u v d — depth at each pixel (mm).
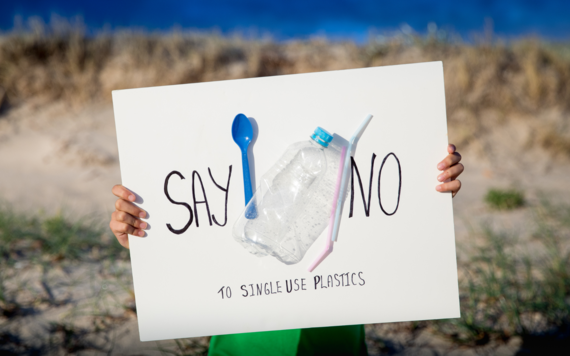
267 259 1688
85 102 7578
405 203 1691
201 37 8945
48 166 6164
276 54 8766
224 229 1691
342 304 1691
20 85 7441
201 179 1694
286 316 1692
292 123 1689
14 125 6973
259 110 1693
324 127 1690
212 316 1699
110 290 3061
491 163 7059
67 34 8125
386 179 1692
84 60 7871
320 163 1681
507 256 3393
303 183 1688
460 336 2574
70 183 5684
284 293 1692
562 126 7617
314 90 1690
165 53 8203
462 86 7922
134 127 1695
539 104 8023
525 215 4727
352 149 1689
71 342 2521
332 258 1688
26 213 4492
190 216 1698
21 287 3029
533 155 7320
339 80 1693
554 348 2424
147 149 1697
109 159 6391
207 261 1693
